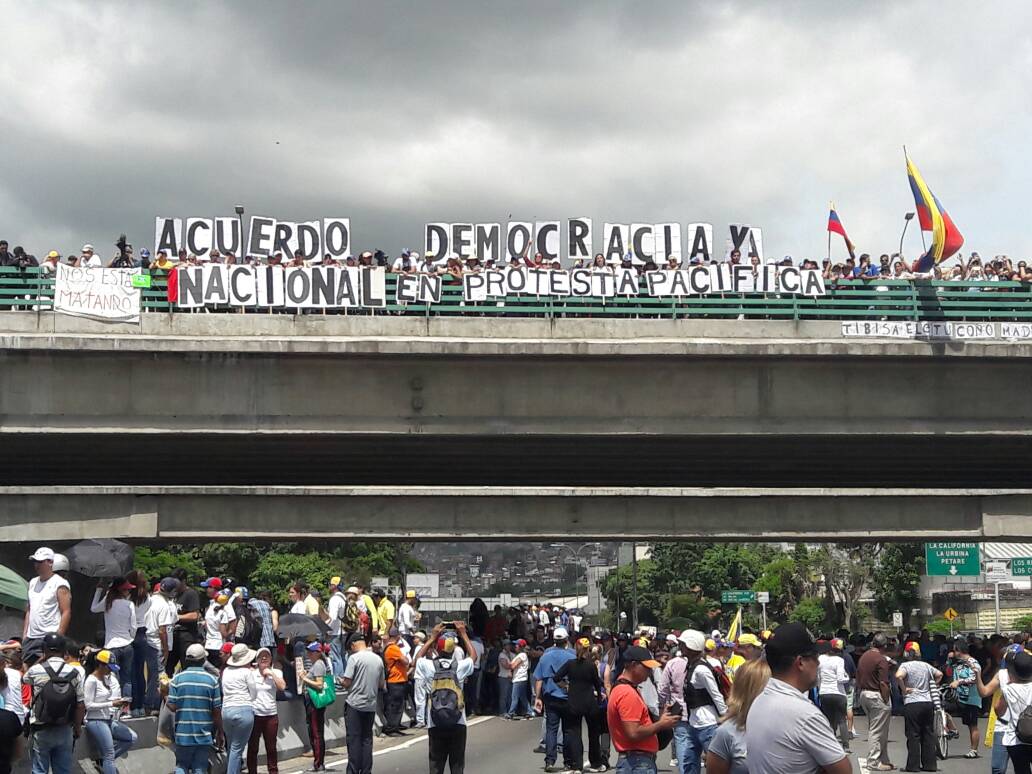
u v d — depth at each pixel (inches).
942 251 1225.4
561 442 1250.6
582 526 1370.6
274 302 1146.7
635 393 1190.3
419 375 1177.4
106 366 1146.0
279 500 1320.1
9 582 660.7
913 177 1240.8
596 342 1151.6
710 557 4372.5
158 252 1176.8
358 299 1149.7
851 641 1462.8
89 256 1187.9
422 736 964.6
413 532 1343.5
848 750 885.2
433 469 1445.6
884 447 1299.2
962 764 824.9
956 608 3189.0
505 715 1175.0
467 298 1168.8
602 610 5526.6
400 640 1015.6
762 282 1182.9
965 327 1170.6
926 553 2581.2
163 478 1525.6
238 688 617.3
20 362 1137.4
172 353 1134.4
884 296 1208.2
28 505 1259.8
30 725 510.9
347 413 1168.2
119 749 600.4
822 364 1194.0
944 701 1035.9
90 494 1268.5
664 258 1202.0
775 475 1507.1
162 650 741.3
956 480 1562.5
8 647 518.6
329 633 917.8
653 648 951.0
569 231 1212.5
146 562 2322.8
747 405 1192.2
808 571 3914.9
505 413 1181.7
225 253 1178.6
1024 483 1592.0
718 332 1180.5
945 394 1198.3
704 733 573.6
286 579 2674.7
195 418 1148.5
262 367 1160.2
